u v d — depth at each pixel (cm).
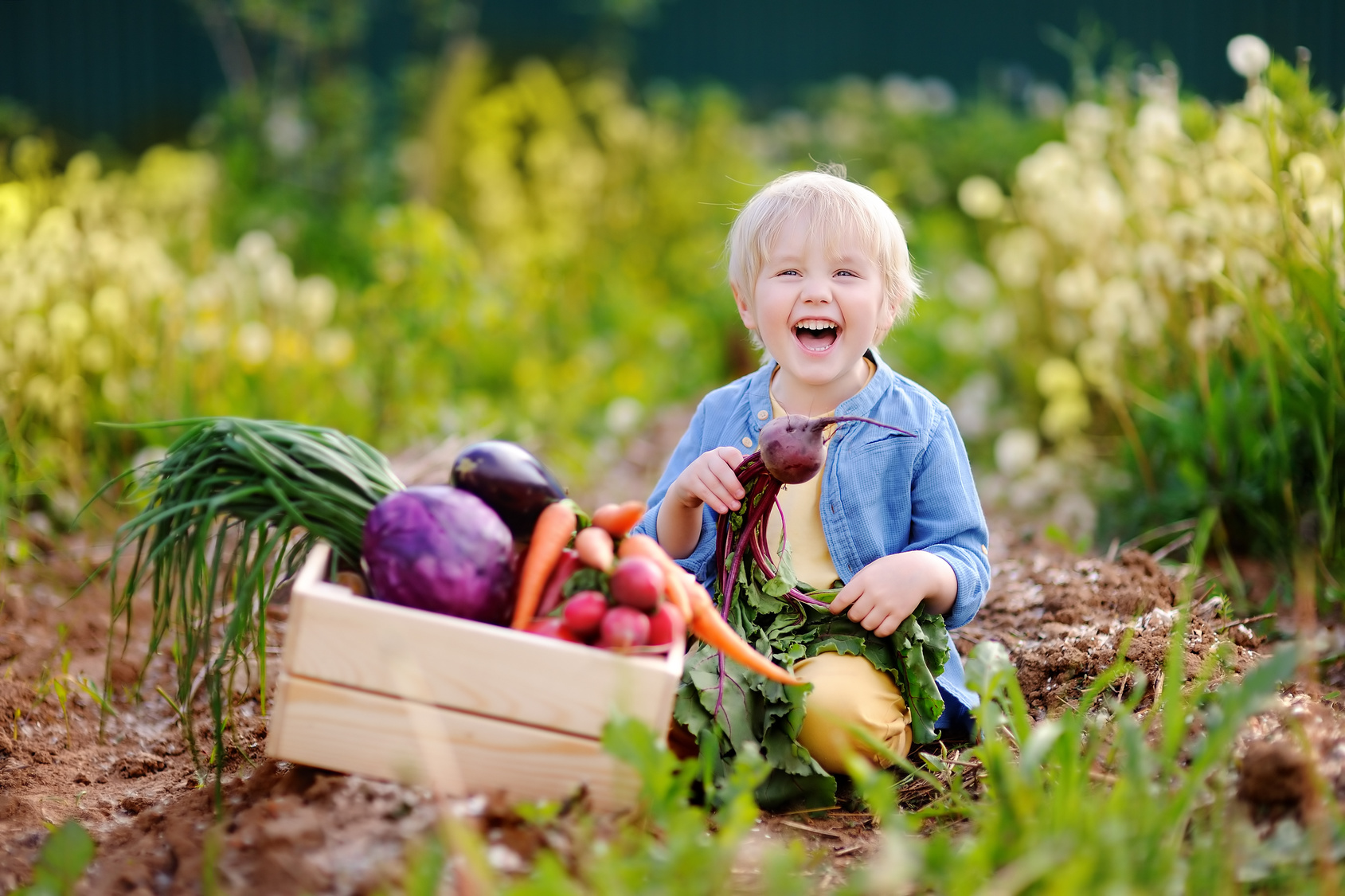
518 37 1017
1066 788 182
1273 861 175
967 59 1090
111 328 452
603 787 194
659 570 201
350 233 724
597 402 624
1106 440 489
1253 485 359
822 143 976
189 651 221
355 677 193
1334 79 859
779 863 164
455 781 194
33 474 400
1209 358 393
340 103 820
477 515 202
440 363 572
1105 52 996
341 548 215
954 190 925
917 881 186
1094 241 459
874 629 236
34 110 935
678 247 838
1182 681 247
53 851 189
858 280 252
